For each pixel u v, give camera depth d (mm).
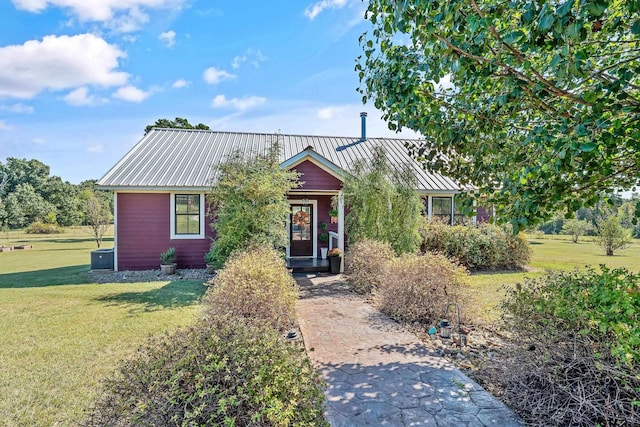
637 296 2814
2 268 11867
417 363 4074
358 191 9914
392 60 3066
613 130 2205
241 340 2428
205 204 11469
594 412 2646
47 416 3041
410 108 3197
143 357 2357
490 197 3230
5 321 5719
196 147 13773
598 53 2646
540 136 2477
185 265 11414
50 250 18609
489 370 3846
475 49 2391
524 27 2129
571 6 1670
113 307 6598
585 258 14375
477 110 3041
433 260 6012
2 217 34812
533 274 10336
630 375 2473
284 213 9195
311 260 11906
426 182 13039
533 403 2977
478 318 5555
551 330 2994
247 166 9047
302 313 6223
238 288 5172
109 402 2105
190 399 1887
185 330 2582
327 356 4285
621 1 2131
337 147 15078
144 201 11148
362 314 6152
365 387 3486
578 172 2668
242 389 1991
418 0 2232
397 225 9492
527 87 2523
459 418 2943
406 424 2865
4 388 3525
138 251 11141
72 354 4379
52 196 43688
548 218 2812
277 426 1998
